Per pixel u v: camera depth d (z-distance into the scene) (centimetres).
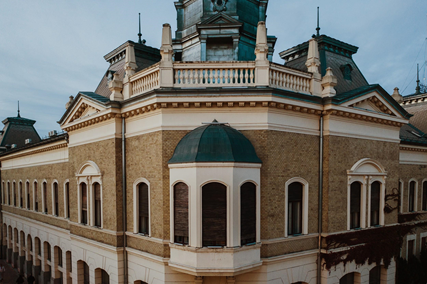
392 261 1689
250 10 1803
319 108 1373
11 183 3247
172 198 1199
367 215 1563
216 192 1134
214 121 1239
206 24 1580
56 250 2320
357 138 1522
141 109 1335
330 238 1379
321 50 1850
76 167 1794
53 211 2327
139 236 1359
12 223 3219
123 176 1441
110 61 2112
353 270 1473
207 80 1266
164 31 1262
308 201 1361
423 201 2275
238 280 1225
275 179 1261
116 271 1430
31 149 2630
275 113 1266
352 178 1489
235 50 1589
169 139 1254
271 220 1248
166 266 1227
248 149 1191
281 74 1310
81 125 1695
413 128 2553
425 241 2238
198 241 1121
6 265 3259
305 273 1348
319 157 1404
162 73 1245
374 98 1572
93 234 1614
